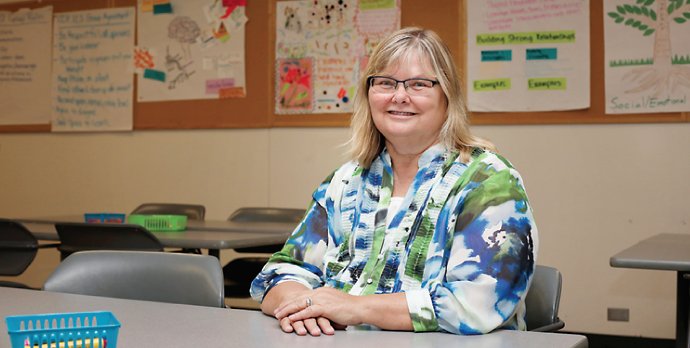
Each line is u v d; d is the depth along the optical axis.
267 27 4.00
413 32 1.28
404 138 1.24
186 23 4.18
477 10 3.59
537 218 3.53
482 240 1.02
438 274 1.10
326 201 1.33
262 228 2.75
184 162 4.22
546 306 1.36
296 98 3.95
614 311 3.40
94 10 4.38
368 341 0.86
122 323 0.95
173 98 4.21
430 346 0.83
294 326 0.92
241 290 2.48
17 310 1.05
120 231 2.20
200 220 3.34
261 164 4.05
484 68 3.58
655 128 3.33
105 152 4.39
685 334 1.93
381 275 1.16
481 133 3.60
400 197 1.25
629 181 3.38
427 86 1.23
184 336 0.87
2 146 4.61
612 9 3.37
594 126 3.43
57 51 4.46
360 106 1.33
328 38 3.88
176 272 1.38
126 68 4.32
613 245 3.41
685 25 3.26
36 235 2.48
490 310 0.95
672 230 3.31
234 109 4.08
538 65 3.49
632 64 3.35
